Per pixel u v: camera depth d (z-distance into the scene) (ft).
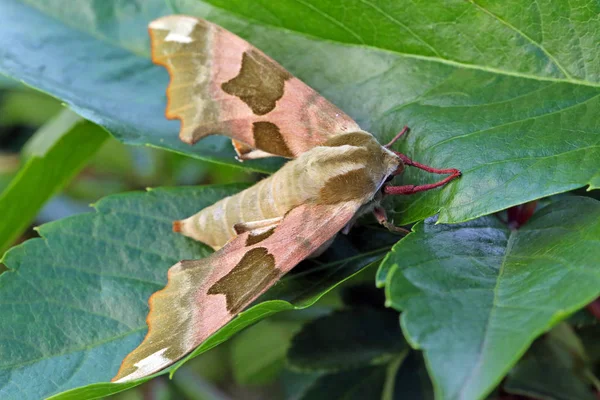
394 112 0.77
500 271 0.70
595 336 0.83
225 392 1.11
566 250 0.69
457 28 0.76
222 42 0.77
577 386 0.82
